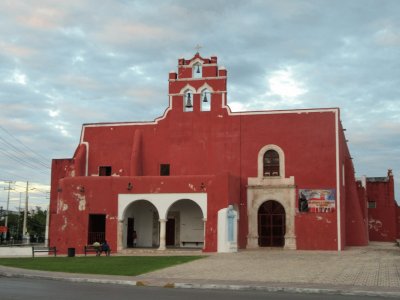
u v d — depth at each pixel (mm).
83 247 34281
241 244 35406
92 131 40125
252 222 35562
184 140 38156
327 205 34500
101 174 39406
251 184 36062
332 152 35125
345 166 41000
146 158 38625
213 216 32531
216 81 38219
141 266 22750
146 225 37625
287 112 36406
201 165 37500
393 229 53344
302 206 34844
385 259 25656
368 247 38406
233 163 36812
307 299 13648
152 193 34125
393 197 53750
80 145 40000
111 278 18281
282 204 35344
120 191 34625
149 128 39094
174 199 33688
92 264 23781
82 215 34750
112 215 34438
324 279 18031
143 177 34438
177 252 32219
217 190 32781
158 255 30109
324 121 35625
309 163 35344
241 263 24047
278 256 27797
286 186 35375
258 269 21547
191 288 16328
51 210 40250
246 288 15883
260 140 36594
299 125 36000
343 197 36594
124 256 29422
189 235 36938
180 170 37812
